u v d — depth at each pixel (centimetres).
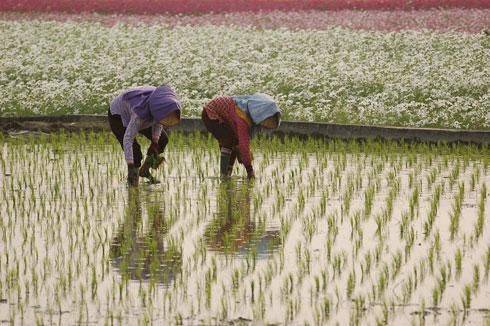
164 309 1664
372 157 3388
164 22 7731
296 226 2320
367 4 8294
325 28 7081
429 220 2338
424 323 1585
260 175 3050
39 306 1681
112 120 2891
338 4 8369
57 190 2758
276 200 2648
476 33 6488
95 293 1748
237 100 2914
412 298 1723
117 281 1831
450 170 3116
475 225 2288
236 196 2709
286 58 5397
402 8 8169
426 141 3641
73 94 4491
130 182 2844
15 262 1967
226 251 2069
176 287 1788
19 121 4184
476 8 7988
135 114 2772
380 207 2533
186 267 1933
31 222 2358
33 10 8694
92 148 3600
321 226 2317
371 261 1977
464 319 1605
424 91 4450
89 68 5231
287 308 1669
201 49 5728
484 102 4125
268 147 3625
